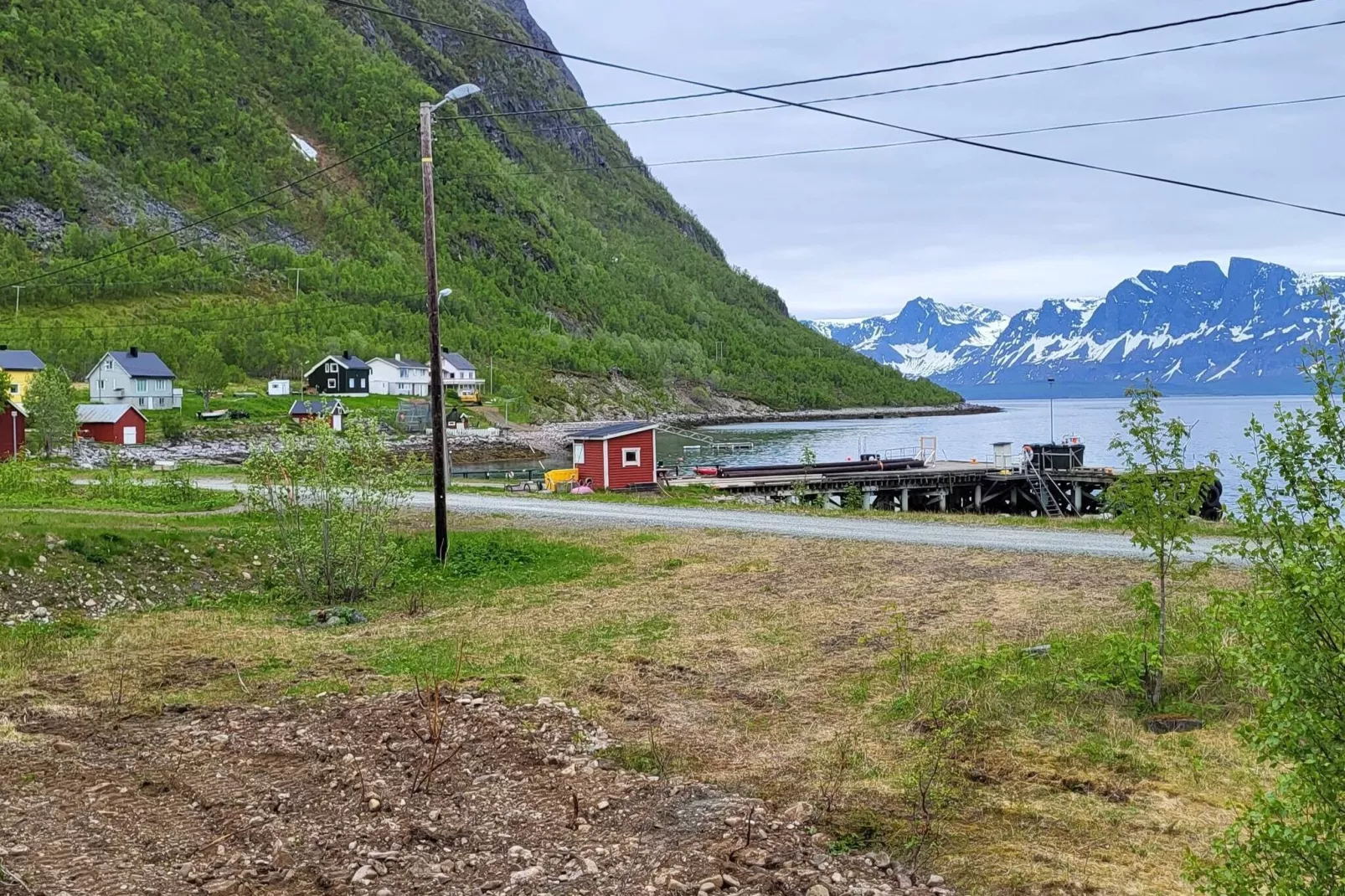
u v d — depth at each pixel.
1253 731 5.82
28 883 6.55
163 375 92.25
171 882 6.67
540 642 13.98
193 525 22.84
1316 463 6.57
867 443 104.56
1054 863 6.96
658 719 10.38
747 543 22.33
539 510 29.50
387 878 6.78
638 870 6.84
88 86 193.88
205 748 9.52
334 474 18.86
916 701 10.57
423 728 10.02
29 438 60.31
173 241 161.25
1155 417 11.14
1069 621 13.90
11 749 9.47
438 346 21.03
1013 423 166.75
